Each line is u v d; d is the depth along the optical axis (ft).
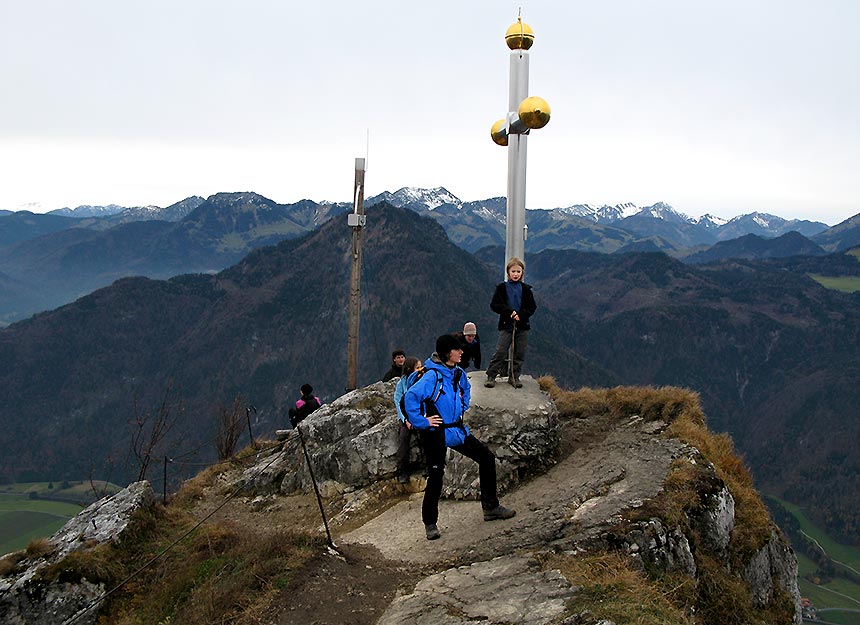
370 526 29.86
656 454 28.07
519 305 33.88
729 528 24.84
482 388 34.22
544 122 32.32
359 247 55.26
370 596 20.06
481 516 26.30
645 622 14.94
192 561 26.71
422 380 23.09
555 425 32.30
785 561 26.94
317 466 39.65
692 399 34.06
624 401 35.60
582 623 15.17
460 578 19.62
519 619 16.16
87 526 31.65
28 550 30.09
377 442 37.14
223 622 19.61
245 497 42.14
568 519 22.49
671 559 20.77
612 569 18.47
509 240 36.37
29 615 26.37
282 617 18.97
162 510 34.60
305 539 23.79
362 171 54.70
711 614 20.97
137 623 23.93
